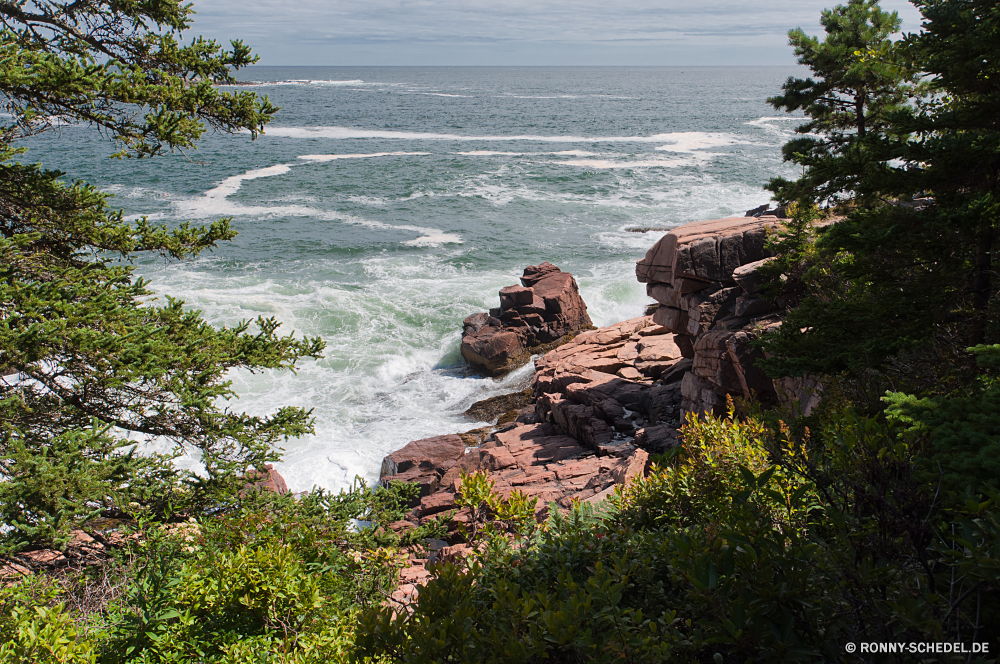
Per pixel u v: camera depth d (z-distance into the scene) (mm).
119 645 5453
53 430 8008
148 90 8336
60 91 7691
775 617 3611
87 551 7645
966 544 3166
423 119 152125
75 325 7391
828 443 4285
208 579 6082
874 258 9938
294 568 6188
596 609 4098
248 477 9047
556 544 6016
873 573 3480
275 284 36375
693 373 18312
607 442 18656
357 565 7652
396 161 84000
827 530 4422
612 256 43125
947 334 9727
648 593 4738
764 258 17750
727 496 6738
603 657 3574
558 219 53594
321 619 6023
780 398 14383
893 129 9383
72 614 5855
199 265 40094
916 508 3623
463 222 52906
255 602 5883
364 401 25500
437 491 17875
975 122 9000
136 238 10102
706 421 8242
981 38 8258
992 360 6059
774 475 5070
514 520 7113
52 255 9281
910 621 3166
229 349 9211
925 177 8891
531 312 30266
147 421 8758
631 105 195000
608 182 68188
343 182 69688
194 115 9211
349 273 39469
